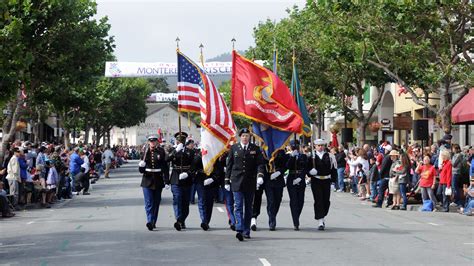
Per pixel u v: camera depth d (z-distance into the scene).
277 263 12.95
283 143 17.89
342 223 20.17
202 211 18.08
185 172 17.92
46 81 33.97
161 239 16.38
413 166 28.56
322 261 13.19
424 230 18.59
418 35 26.86
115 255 14.01
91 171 44.62
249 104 18.00
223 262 13.06
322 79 44.06
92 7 36.56
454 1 23.66
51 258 13.85
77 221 21.33
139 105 91.31
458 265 12.85
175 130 146.75
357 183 33.72
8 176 25.61
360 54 30.86
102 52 35.88
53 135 81.06
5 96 24.56
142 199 30.58
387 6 24.73
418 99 28.95
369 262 13.12
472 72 24.58
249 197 16.25
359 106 42.44
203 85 18.83
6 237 17.77
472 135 37.84
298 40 43.66
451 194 24.64
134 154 121.06
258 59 52.75
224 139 17.92
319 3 27.36
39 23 31.83
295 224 18.16
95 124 90.00
